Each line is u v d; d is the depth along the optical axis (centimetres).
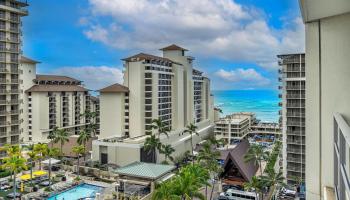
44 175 6838
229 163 6400
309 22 796
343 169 600
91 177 7012
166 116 9431
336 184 725
